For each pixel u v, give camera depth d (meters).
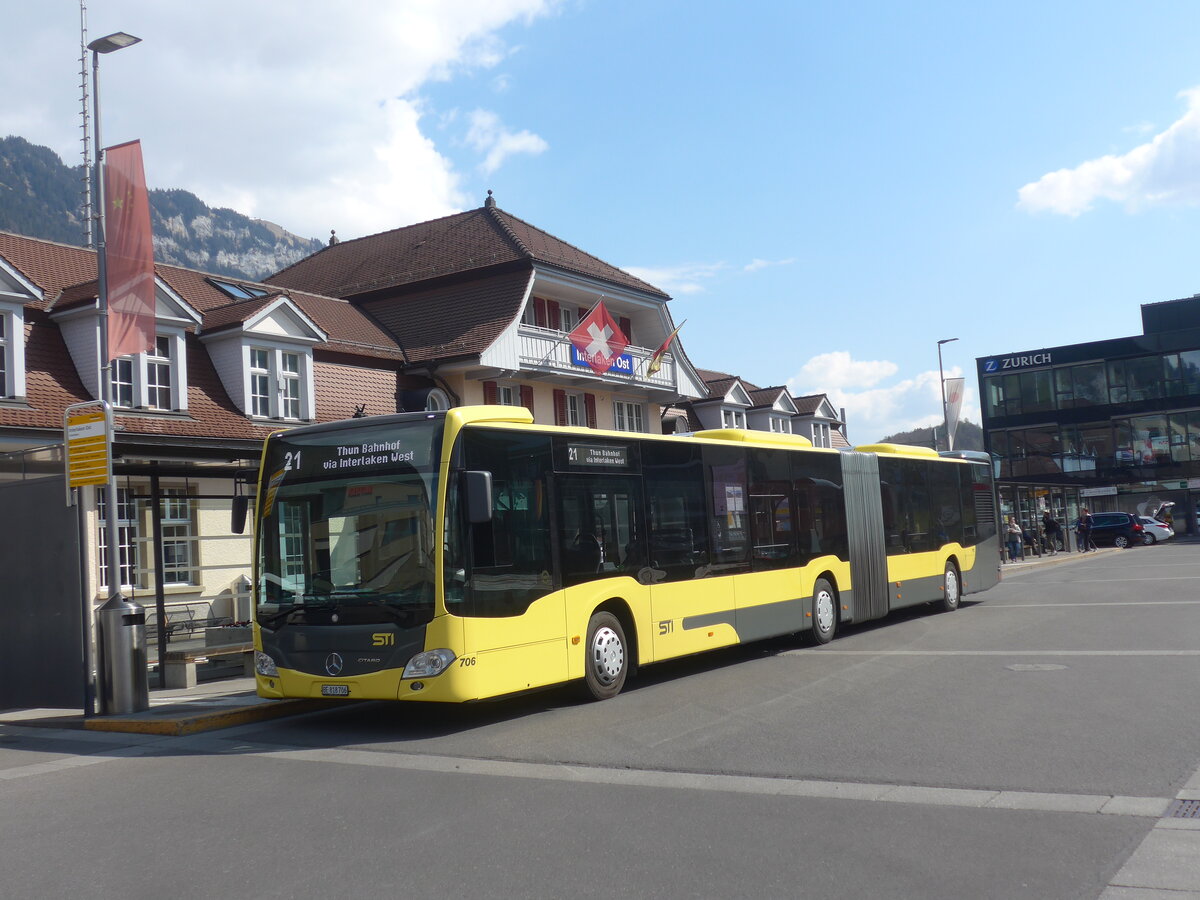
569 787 7.64
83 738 11.40
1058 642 14.91
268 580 11.05
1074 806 6.60
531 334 30.67
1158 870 5.34
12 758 10.27
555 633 11.27
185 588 20.70
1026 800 6.78
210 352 23.52
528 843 6.21
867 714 9.98
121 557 19.86
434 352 29.47
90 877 5.90
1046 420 73.69
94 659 14.21
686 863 5.71
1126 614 18.48
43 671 13.05
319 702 12.98
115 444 14.42
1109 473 71.69
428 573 10.20
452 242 34.50
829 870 5.52
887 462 19.64
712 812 6.77
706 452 14.38
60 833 6.96
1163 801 6.63
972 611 21.03
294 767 9.00
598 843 6.16
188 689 15.15
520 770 8.34
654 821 6.61
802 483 16.64
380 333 30.70
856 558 17.86
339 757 9.39
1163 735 8.53
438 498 10.30
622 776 7.93
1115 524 58.19
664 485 13.43
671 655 13.03
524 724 10.59
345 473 10.84
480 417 10.90
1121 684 11.07
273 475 11.27
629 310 36.97
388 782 8.13
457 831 6.54
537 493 11.38
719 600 14.08
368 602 10.34
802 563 16.20
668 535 13.32
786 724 9.67
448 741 9.89
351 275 35.88
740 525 14.85
